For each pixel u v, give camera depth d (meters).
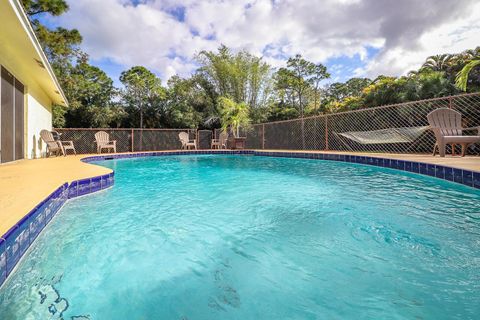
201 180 4.82
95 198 3.39
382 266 1.58
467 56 13.17
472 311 1.16
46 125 9.42
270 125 12.46
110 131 12.12
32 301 1.31
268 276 1.52
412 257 1.67
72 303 1.30
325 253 1.78
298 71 24.86
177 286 1.44
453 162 4.43
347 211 2.70
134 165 7.49
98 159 8.73
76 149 11.30
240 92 15.79
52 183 2.96
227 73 15.45
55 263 1.70
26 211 1.82
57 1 10.77
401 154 6.76
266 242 2.00
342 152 8.48
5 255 1.40
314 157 8.45
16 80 5.89
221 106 14.96
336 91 30.12
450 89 9.31
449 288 1.34
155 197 3.47
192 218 2.60
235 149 12.23
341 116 10.04
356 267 1.58
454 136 5.14
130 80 15.97
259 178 4.99
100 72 16.39
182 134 13.27
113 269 1.63
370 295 1.31
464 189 3.53
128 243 2.01
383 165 5.86
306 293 1.35
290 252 1.81
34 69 6.32
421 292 1.31
